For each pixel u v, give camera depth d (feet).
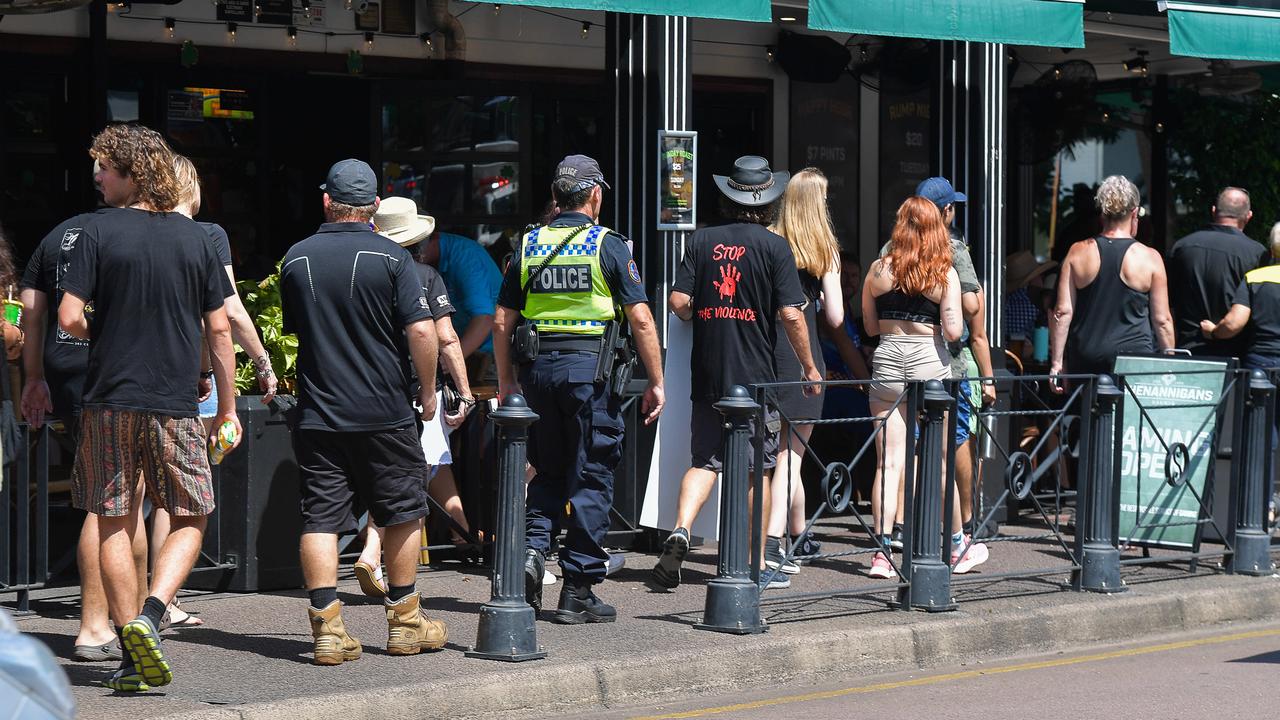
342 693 32.83
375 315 35.32
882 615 42.96
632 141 54.80
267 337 47.37
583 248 40.45
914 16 54.03
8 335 37.27
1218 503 53.21
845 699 37.22
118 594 33.58
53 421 44.52
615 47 54.85
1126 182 56.54
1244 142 90.38
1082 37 57.26
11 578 47.06
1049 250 92.89
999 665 41.68
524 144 77.82
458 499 49.29
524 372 40.78
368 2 73.31
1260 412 51.83
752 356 44.73
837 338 57.72
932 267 47.19
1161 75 90.12
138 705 31.71
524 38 77.20
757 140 83.20
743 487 40.27
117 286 33.17
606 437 40.52
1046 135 87.56
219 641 38.55
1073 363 57.06
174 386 33.50
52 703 12.97
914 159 87.35
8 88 66.49
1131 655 43.01
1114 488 47.70
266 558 45.47
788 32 81.61
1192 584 49.57
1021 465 47.80
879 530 46.83
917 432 45.11
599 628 40.55
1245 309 59.93
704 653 37.83
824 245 47.96
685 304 45.27
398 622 36.91
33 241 67.72
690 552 53.88
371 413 35.27
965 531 50.42
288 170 73.56
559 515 41.75
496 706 34.50
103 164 33.73
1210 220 91.15
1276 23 61.31
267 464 45.42
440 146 76.18
